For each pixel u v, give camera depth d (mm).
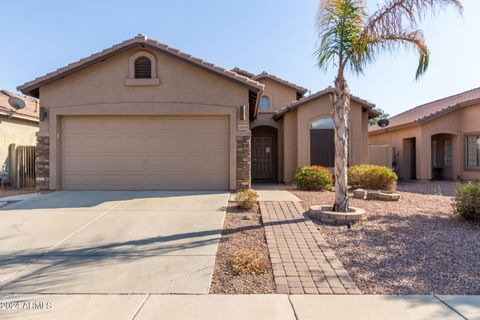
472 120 18062
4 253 5535
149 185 11562
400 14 7465
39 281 4477
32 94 11859
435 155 21062
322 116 15422
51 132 11375
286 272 4715
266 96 20094
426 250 5621
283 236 6359
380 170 12797
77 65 11102
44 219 7559
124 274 4707
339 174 7785
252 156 18656
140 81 11359
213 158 11602
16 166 14469
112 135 11594
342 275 4621
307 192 12148
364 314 3561
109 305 3803
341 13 7707
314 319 3461
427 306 3736
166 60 11508
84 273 4742
